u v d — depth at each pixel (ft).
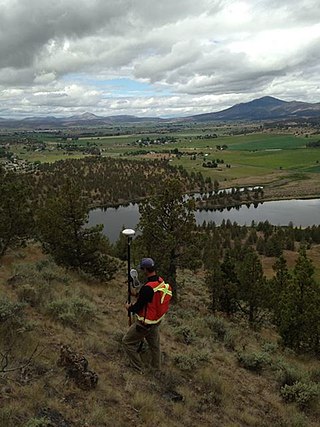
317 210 454.40
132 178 565.94
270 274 193.88
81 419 19.67
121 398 22.90
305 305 62.18
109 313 41.39
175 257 75.20
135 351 26.78
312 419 29.91
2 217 60.08
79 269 66.23
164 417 22.56
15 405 18.61
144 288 25.12
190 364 31.60
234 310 89.10
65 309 34.22
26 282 42.50
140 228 75.10
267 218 422.00
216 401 27.17
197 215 447.83
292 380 35.53
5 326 26.53
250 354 39.29
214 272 87.56
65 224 64.34
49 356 24.98
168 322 45.11
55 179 483.92
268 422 26.96
